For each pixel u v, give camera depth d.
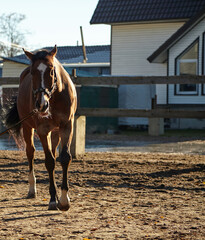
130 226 5.79
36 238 5.27
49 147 6.97
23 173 9.95
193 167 10.78
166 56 27.95
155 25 30.50
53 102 6.79
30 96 7.09
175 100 25.05
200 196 7.71
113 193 7.97
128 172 10.05
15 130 8.34
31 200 7.45
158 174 9.84
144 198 7.54
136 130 25.69
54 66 6.48
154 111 12.02
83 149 12.75
